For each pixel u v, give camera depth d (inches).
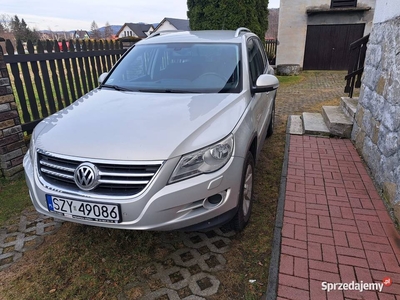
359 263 90.1
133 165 79.2
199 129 87.9
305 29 511.8
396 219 107.7
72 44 201.3
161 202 79.4
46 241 106.2
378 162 135.0
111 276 90.3
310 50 522.6
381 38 149.2
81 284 87.6
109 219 81.1
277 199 128.1
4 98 142.9
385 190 122.3
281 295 80.3
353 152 169.5
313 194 127.6
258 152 127.4
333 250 95.4
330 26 501.7
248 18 409.1
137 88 124.2
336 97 329.1
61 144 86.4
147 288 85.9
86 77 218.1
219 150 85.3
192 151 82.1
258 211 120.0
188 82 123.2
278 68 507.2
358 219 110.4
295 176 143.4
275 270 89.2
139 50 145.0
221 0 392.2
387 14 142.9
